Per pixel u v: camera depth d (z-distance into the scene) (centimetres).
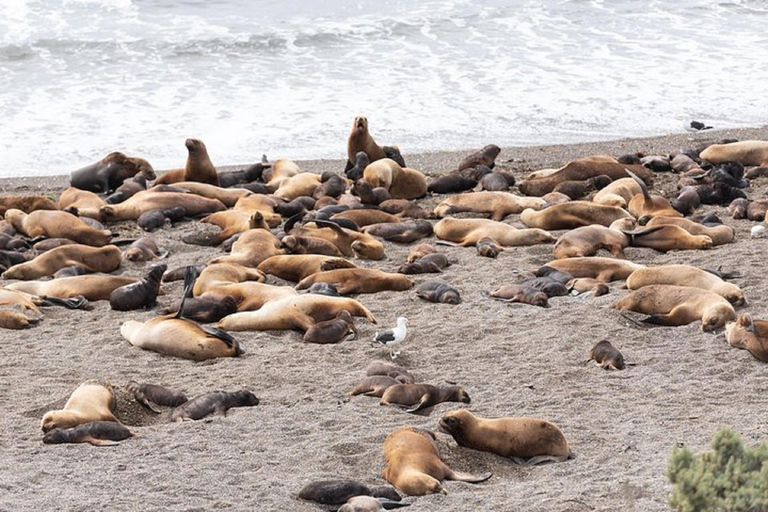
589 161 4103
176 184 3969
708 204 3862
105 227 3700
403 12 6775
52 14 6500
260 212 3519
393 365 2302
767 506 1204
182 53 5969
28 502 1669
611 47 6238
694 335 2528
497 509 1619
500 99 5378
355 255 3306
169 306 2869
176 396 2175
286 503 1678
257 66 5831
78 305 2880
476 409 2122
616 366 2341
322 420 2064
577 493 1662
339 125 5025
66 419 2006
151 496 1698
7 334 2677
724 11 6981
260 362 2431
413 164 4516
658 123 5088
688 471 1253
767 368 2322
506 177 4084
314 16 6675
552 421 2042
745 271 2995
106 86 5481
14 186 4225
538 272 3017
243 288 2802
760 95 5488
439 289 2869
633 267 2966
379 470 1819
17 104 5203
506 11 6819
